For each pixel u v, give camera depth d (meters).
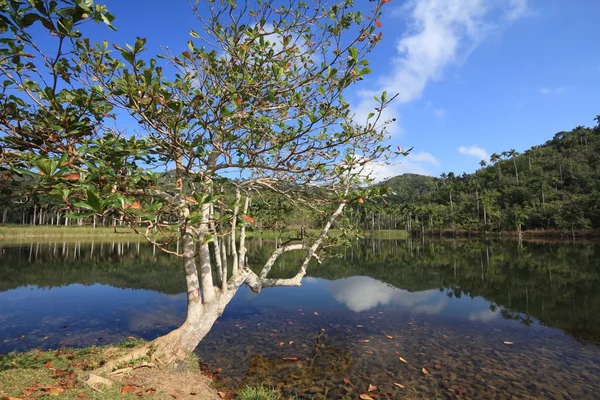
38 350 5.91
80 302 11.18
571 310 10.95
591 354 7.12
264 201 6.95
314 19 4.23
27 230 49.31
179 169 4.58
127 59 2.94
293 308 10.66
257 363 6.32
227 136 4.40
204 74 4.03
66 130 3.20
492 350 7.27
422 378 5.84
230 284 5.81
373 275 18.17
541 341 7.91
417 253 33.19
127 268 19.28
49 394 3.71
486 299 12.51
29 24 2.23
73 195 2.73
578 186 73.94
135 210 2.46
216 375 5.78
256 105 3.98
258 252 28.69
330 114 4.50
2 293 12.70
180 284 14.55
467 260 26.22
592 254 30.16
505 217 64.56
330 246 7.02
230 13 3.96
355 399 5.07
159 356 5.20
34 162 2.31
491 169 107.44
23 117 3.21
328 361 6.48
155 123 3.90
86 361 5.12
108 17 2.25
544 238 58.94
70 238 49.75
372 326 8.85
